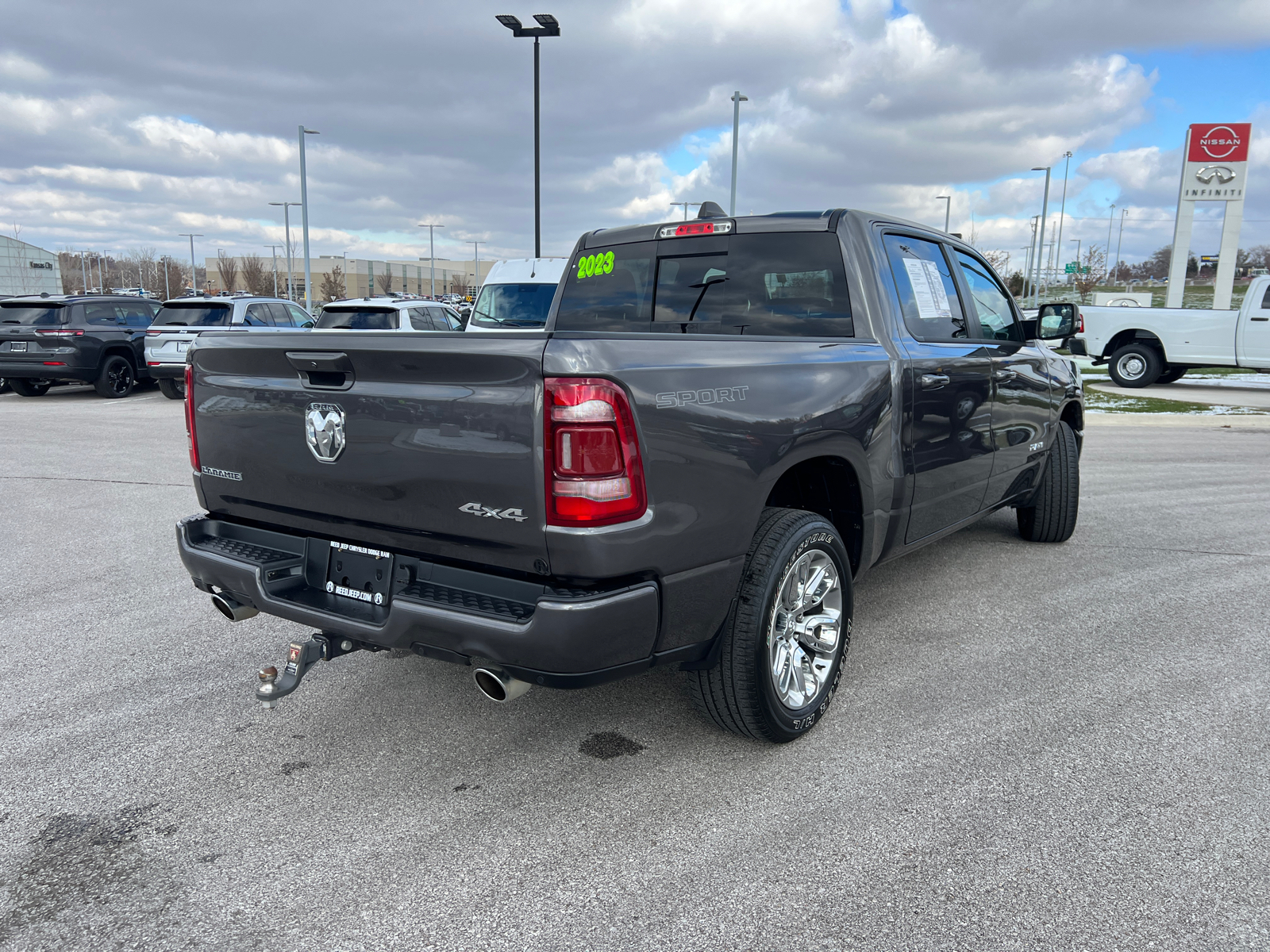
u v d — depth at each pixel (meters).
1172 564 5.44
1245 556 5.61
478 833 2.61
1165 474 8.59
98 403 14.62
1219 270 25.42
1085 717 3.34
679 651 2.67
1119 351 17.64
